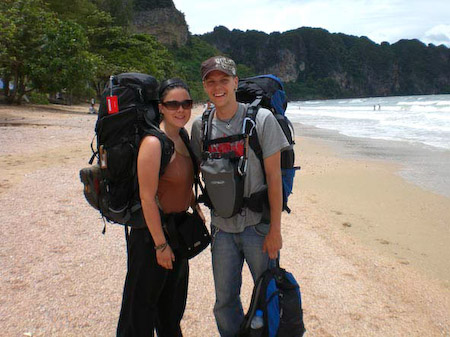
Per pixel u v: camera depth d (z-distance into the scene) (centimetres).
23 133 1351
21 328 280
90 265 379
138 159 209
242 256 242
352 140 1817
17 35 2339
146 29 14038
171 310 253
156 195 228
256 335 216
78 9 4591
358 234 553
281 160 227
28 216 502
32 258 388
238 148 216
